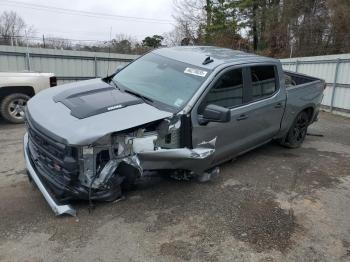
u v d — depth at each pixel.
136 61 5.22
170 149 3.81
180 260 3.13
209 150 4.22
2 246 3.14
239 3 31.05
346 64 11.75
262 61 5.33
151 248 3.26
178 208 4.02
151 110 3.79
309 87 6.56
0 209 3.74
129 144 3.53
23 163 5.15
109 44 33.12
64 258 3.04
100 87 4.32
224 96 4.52
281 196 4.57
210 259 3.18
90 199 3.54
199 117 4.10
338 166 5.94
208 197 4.36
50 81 8.50
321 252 3.41
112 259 3.07
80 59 13.92
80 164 3.35
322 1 24.95
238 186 4.78
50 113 3.66
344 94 11.88
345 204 4.49
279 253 3.34
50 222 3.54
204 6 33.94
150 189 4.41
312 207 4.33
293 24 26.48
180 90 4.23
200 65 4.55
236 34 32.41
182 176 4.34
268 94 5.43
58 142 3.29
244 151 5.34
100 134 3.27
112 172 3.47
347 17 22.12
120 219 3.68
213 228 3.67
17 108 8.05
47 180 3.57
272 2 30.09
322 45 24.53
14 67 12.31
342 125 9.97
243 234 3.61
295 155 6.40
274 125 5.72
